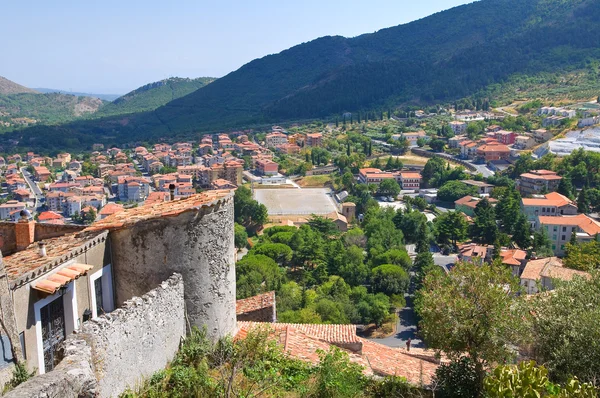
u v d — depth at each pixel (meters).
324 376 15.66
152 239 15.20
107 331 11.54
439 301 17.11
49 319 13.12
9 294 11.31
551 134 191.62
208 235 15.63
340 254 94.19
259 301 24.55
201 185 199.75
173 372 13.73
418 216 117.81
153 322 13.59
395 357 21.28
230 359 15.34
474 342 16.83
